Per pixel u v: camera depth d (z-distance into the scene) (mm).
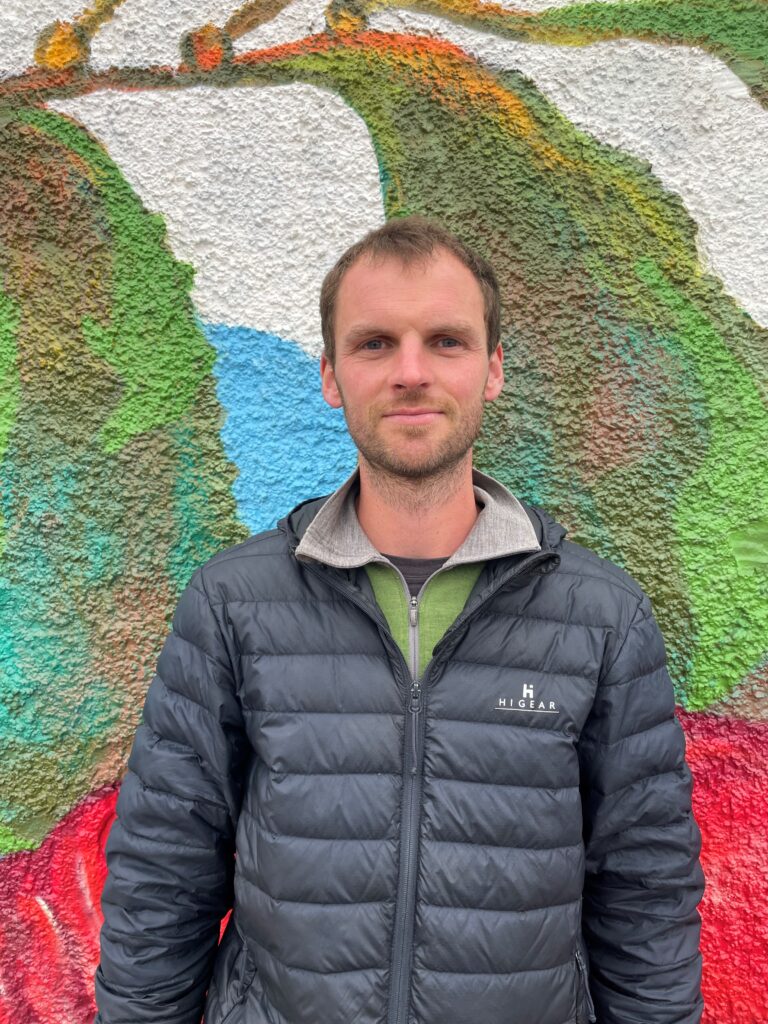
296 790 870
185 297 1344
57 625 1354
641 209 1302
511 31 1309
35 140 1333
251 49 1326
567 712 890
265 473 1351
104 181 1339
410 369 867
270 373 1345
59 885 1356
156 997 911
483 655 905
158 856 911
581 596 930
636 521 1315
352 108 1323
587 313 1314
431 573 964
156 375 1348
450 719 884
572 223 1311
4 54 1331
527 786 875
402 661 893
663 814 917
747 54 1274
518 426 1332
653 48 1291
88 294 1343
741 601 1298
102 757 1354
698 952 946
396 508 943
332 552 932
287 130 1329
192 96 1331
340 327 944
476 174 1315
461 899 847
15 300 1343
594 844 933
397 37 1317
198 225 1337
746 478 1295
